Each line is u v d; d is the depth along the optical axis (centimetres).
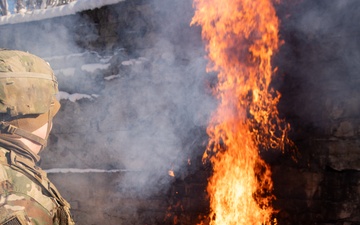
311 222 465
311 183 466
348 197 448
